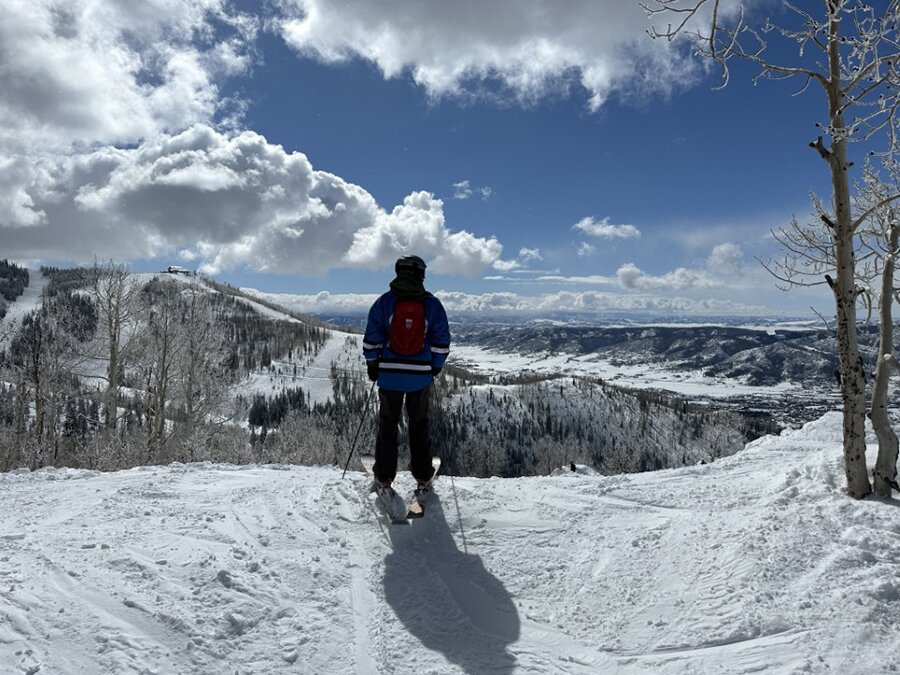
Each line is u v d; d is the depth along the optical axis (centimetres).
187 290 2797
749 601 294
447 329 430
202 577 309
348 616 293
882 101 358
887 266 414
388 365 422
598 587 328
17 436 2258
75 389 2512
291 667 250
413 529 396
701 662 257
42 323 2345
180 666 240
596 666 260
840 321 416
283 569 332
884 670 239
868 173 542
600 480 515
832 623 271
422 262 430
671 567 340
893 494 404
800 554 329
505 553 369
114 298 2409
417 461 441
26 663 226
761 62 394
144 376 2603
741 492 461
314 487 492
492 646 274
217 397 2648
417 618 293
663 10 379
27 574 296
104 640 246
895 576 300
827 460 472
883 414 408
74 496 476
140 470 604
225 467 623
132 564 316
